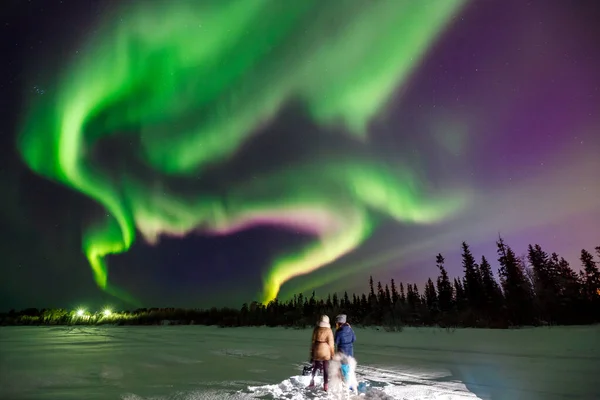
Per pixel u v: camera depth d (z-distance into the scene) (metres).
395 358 11.01
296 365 10.57
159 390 6.84
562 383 6.85
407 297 72.31
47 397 6.33
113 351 15.45
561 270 48.66
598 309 34.22
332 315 41.00
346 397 6.08
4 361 11.84
